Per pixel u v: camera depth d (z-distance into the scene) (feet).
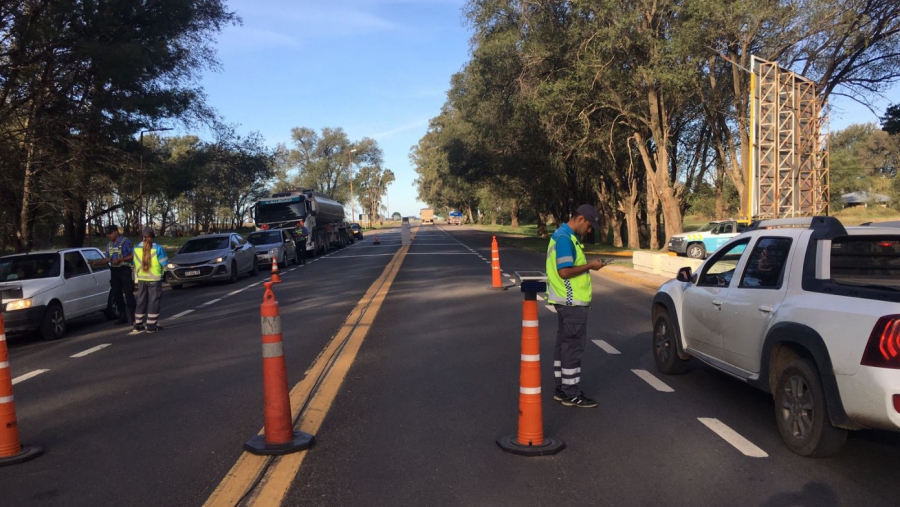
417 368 27.30
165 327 41.11
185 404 22.86
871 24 73.87
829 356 15.70
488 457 17.16
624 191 121.80
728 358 21.03
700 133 115.14
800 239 18.47
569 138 102.83
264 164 113.70
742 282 20.67
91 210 100.89
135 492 15.38
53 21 60.80
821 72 84.69
